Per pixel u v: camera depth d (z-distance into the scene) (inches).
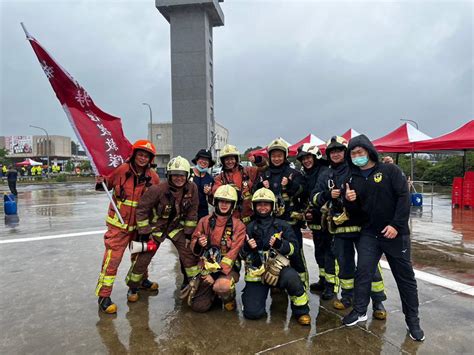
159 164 2731.3
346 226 143.9
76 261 233.6
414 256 235.8
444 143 384.2
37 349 122.4
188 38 1916.8
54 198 716.0
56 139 3612.2
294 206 170.9
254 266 145.9
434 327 134.5
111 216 155.9
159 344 124.8
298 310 139.6
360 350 119.1
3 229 354.6
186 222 163.2
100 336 131.2
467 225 357.7
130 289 165.5
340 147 149.9
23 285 187.5
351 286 150.4
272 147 166.2
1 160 2516.0
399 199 123.4
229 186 151.3
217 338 128.6
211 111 2091.5
